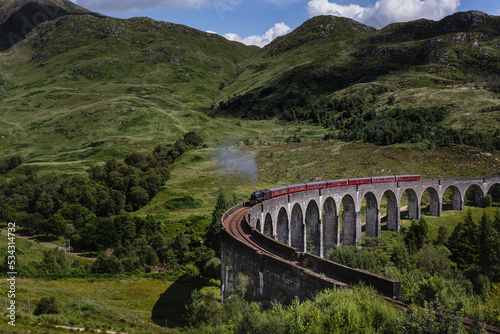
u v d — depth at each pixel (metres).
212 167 161.75
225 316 34.28
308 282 27.70
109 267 75.50
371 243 82.75
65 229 106.94
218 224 84.06
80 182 142.38
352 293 22.64
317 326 19.28
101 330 42.72
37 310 45.62
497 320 24.56
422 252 60.34
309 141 185.25
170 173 156.12
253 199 62.28
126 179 139.50
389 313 19.69
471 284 49.00
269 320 21.61
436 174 117.50
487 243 62.44
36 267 74.12
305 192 73.00
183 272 76.94
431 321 18.58
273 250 38.28
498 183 109.25
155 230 99.56
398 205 92.25
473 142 132.88
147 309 58.19
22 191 136.88
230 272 45.66
